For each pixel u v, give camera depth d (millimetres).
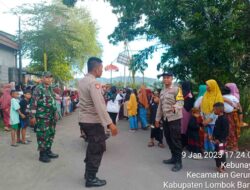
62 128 14008
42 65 25406
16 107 9547
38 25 24781
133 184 6199
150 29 15086
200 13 11055
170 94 7254
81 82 6211
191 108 8508
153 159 8141
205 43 11008
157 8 14797
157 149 9367
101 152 6137
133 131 13055
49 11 24859
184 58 12594
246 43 10539
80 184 6242
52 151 9062
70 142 10477
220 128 6902
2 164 7641
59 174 6879
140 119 13477
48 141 7879
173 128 7141
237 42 10500
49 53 24766
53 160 8047
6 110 12297
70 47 25891
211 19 11102
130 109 13219
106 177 6633
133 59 17141
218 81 10766
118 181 6383
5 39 18562
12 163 7727
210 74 11039
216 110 6973
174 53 12773
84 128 6105
